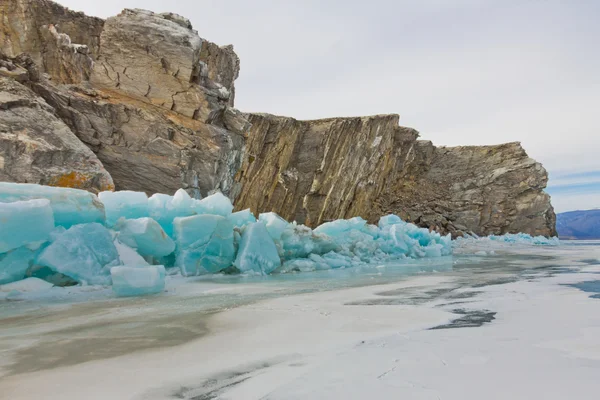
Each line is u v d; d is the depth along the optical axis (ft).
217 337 9.25
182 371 6.82
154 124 44.57
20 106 35.73
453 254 50.31
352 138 92.17
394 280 21.12
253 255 26.14
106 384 6.28
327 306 13.11
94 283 18.04
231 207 29.25
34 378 6.63
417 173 107.86
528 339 7.84
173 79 48.14
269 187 85.15
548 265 29.76
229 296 16.03
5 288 15.97
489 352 7.01
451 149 111.45
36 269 17.80
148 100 47.42
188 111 48.03
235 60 77.97
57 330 10.28
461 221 101.09
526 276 21.62
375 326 9.84
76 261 17.88
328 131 90.43
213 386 6.08
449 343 7.79
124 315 12.25
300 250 31.55
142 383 6.29
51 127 35.96
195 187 45.83
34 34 45.47
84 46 46.98
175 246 24.56
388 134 95.55
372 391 5.39
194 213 27.20
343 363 6.77
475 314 10.97
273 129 85.61
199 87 48.91
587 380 5.43
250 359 7.41
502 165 106.63
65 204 19.34
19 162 32.14
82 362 7.48
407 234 45.91
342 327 9.85
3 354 8.11
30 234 16.84
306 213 88.94
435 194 104.58
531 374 5.76
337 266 31.24
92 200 20.53
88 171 35.06
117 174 42.78
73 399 5.72
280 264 28.50
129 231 21.57
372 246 37.55
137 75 47.37
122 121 43.78
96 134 42.47
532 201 102.22
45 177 32.55
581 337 7.86
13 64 40.14
